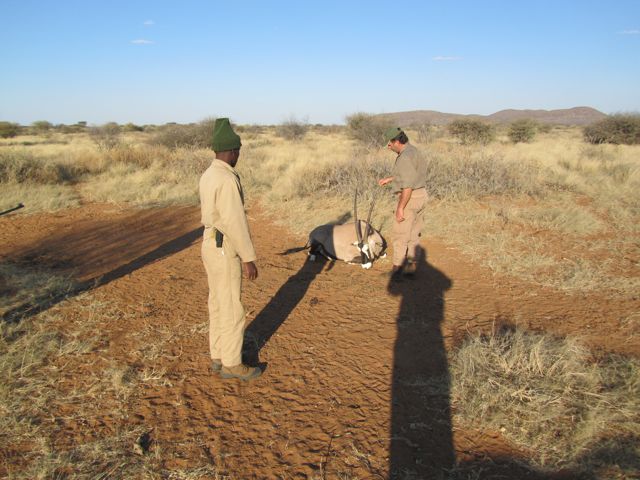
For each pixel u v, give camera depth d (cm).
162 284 609
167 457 297
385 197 1039
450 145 2097
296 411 344
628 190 1104
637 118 2856
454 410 340
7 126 4828
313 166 1358
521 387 349
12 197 1167
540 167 1339
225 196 335
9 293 567
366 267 658
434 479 277
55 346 433
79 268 678
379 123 3000
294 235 855
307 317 506
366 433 318
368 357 420
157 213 1073
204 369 402
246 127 5753
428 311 516
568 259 667
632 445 294
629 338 434
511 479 275
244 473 284
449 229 822
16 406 344
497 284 586
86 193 1305
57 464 287
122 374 381
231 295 363
